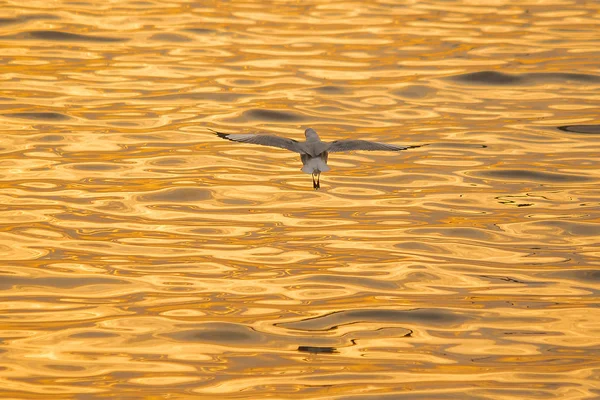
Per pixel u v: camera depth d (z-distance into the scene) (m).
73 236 18.55
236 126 24.41
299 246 18.45
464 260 18.09
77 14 32.38
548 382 14.17
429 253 18.30
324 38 30.81
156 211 19.81
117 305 16.17
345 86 27.02
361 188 21.27
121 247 18.20
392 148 11.67
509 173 22.02
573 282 17.36
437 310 16.25
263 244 18.52
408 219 19.73
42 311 15.90
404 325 15.79
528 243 18.80
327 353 14.90
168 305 16.19
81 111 24.80
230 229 19.12
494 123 24.94
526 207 20.34
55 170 21.47
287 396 13.66
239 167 22.12
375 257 18.06
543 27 32.41
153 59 28.72
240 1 34.81
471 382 14.12
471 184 21.50
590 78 28.00
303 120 24.80
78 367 14.30
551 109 25.95
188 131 23.91
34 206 19.70
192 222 19.38
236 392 13.75
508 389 13.95
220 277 17.19
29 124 23.88
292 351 14.95
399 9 34.19
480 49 30.08
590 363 14.73
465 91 27.09
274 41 30.44
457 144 23.59
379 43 30.45
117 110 25.00
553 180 21.73
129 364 14.45
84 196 20.30
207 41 30.33
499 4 34.97
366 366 14.52
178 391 13.75
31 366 14.30
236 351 14.88
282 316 15.95
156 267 17.48
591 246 18.70
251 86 26.84
